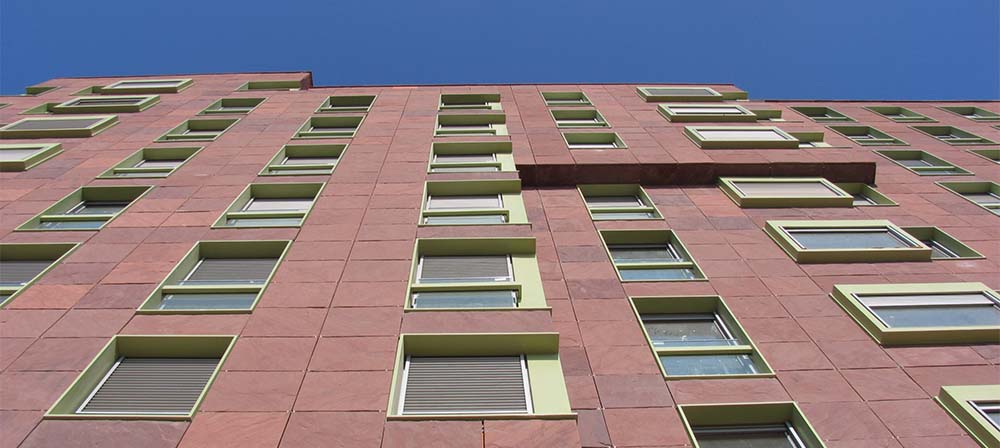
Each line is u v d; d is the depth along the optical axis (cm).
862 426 1150
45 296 1367
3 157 2233
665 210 2114
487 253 1630
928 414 1175
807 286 1627
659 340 1491
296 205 1964
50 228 1811
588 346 1362
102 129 2656
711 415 1191
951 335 1370
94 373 1147
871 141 3156
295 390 1079
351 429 994
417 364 1205
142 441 970
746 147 2553
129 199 2011
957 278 1670
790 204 2134
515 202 1970
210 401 1054
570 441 965
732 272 1700
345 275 1454
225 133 2606
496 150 2439
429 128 2658
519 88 3616
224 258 1616
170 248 1591
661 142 2617
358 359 1159
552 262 1731
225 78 3709
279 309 1320
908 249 1761
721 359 1384
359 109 3028
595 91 3588
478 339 1226
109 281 1433
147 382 1164
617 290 1596
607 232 1947
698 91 3522
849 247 1806
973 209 2188
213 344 1226
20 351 1181
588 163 2323
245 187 2002
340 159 2261
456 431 984
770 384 1258
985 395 1172
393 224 1725
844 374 1288
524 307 1347
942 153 2914
